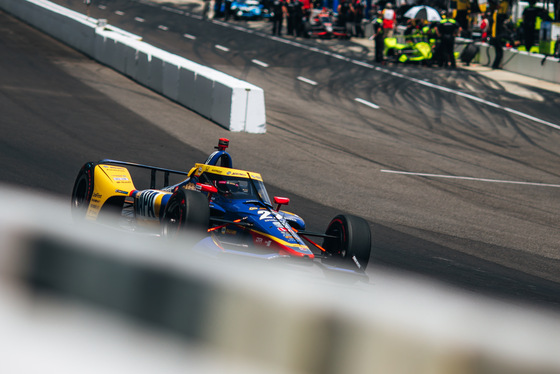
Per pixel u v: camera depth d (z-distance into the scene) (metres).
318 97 45.38
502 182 27.19
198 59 57.50
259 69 54.97
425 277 13.33
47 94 36.25
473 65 64.88
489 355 2.18
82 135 27.53
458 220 20.20
